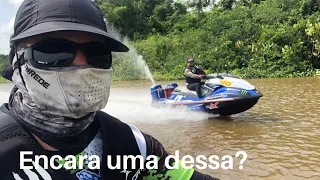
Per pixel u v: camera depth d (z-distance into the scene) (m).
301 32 20.91
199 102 7.24
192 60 7.62
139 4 43.12
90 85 0.99
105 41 1.05
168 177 1.18
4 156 0.93
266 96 10.43
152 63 23.80
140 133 1.17
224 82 7.12
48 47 0.96
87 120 1.02
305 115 7.11
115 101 10.04
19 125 0.97
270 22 24.06
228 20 25.27
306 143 4.94
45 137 0.98
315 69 19.69
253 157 4.33
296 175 3.68
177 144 5.09
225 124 6.48
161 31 41.31
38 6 0.97
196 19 37.56
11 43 1.02
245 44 21.78
